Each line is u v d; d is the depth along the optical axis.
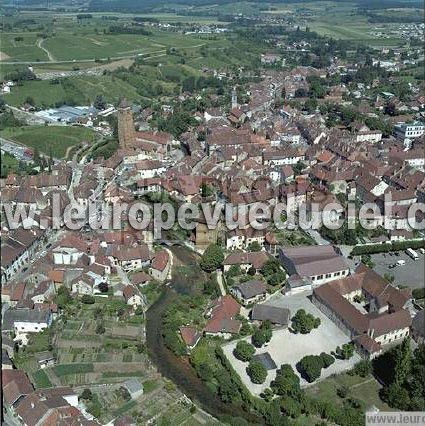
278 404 178.38
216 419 177.50
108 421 174.25
